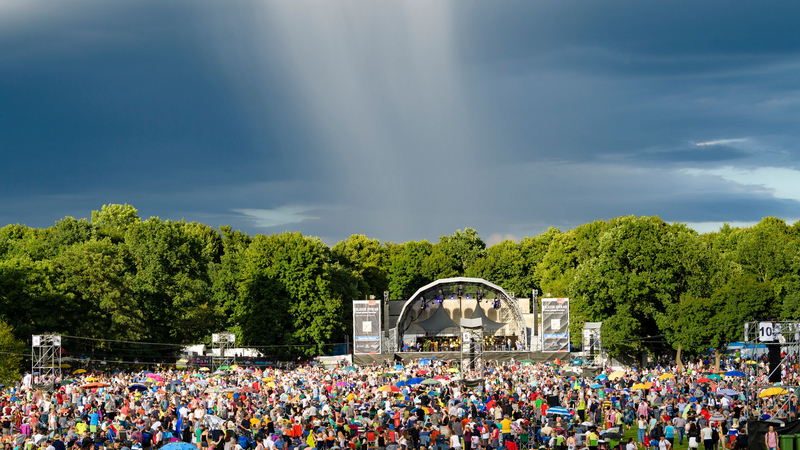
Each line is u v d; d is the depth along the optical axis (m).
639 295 80.56
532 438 36.50
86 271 72.88
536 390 48.44
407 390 49.97
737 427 35.19
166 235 87.56
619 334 79.12
